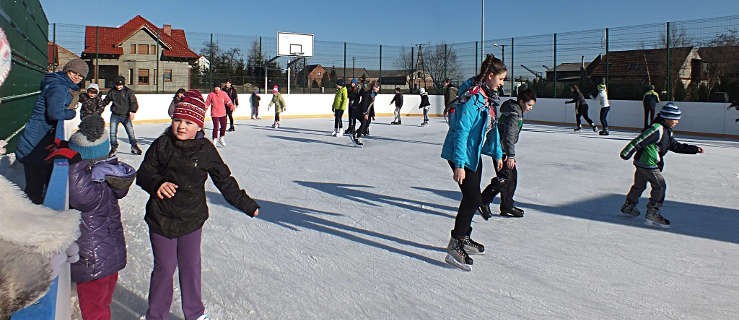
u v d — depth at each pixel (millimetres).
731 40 16125
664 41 17453
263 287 3395
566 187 7207
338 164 9070
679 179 7988
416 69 25688
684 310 3162
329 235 4656
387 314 3037
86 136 2551
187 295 2672
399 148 11633
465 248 4141
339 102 14023
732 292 3459
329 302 3186
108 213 2479
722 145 13422
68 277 1958
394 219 5281
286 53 25469
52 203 1939
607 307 3195
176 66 26016
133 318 2854
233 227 4820
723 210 5910
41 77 9391
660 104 17469
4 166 5285
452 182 7488
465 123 3717
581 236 4773
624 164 9445
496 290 3445
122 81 9562
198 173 2525
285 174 7941
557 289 3480
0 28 1103
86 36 18594
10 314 1202
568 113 20141
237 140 12758
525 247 4414
